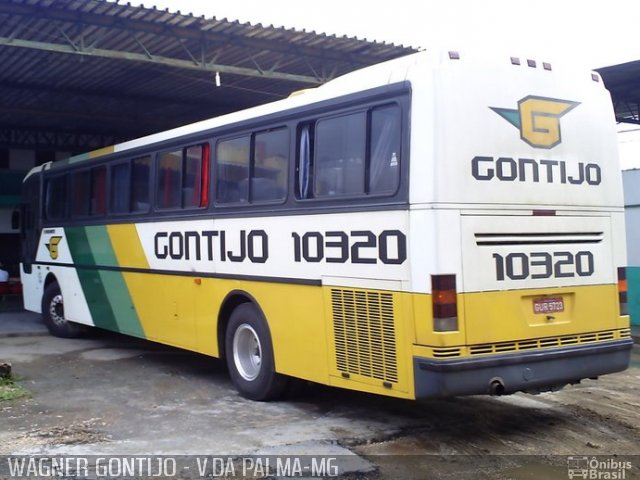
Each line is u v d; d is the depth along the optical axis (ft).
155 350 34.86
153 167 29.68
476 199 17.88
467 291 17.57
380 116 19.07
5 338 39.11
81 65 43.01
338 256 20.07
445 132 17.60
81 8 34.53
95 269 34.40
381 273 18.67
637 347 38.42
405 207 17.97
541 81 19.43
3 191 70.23
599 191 20.35
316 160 21.13
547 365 18.65
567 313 19.44
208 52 41.78
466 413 22.39
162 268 28.91
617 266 20.63
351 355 19.67
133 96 52.60
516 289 18.38
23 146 68.85
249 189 23.95
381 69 19.42
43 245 40.29
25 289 43.19
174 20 36.60
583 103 20.30
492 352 17.87
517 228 18.51
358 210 19.38
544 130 19.31
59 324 39.09
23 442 19.33
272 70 44.14
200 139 26.58
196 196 26.86
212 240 25.77
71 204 37.01
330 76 45.88
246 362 24.57
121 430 20.48
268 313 23.00
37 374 28.89
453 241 17.44
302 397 24.34
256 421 21.40
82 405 23.54
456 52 18.08
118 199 32.42
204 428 20.66
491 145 18.25
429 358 17.28
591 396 24.98
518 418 21.89
